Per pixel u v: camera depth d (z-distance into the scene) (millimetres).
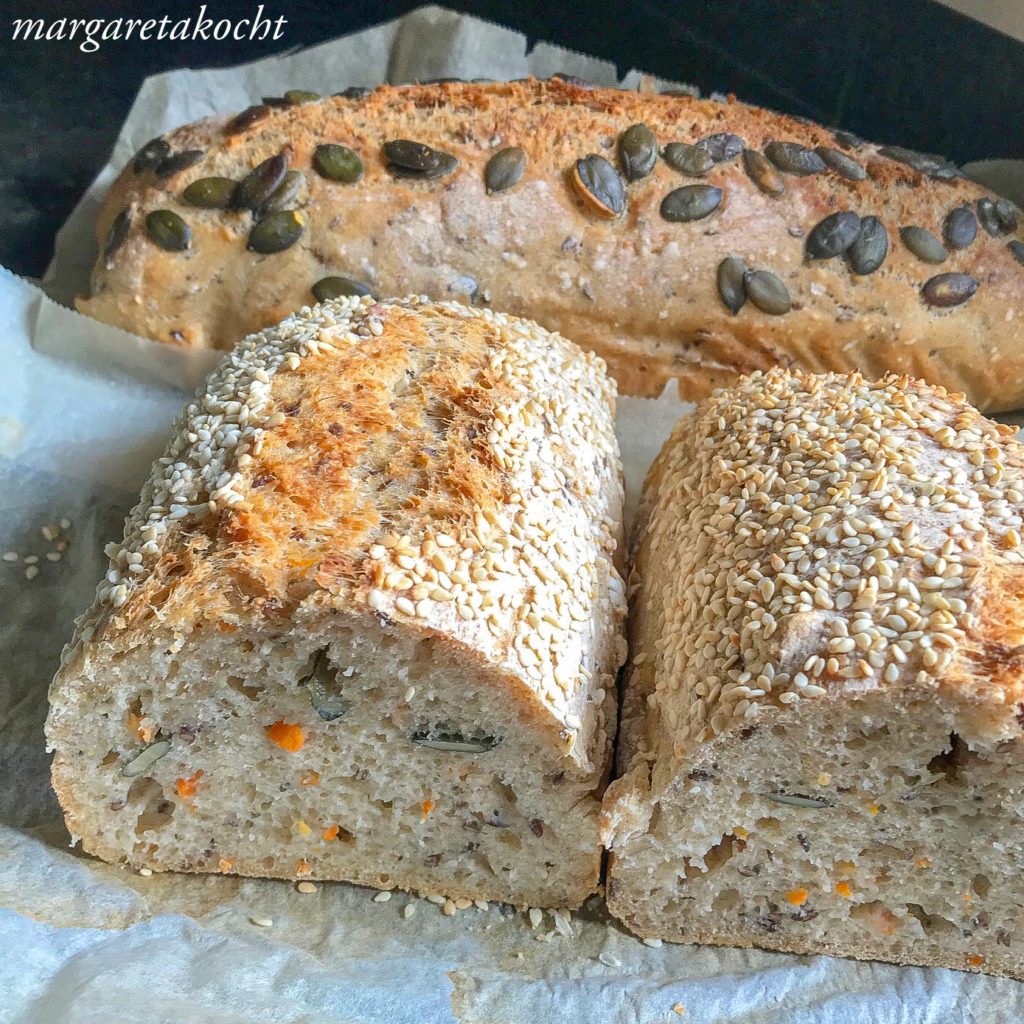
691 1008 242
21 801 268
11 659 288
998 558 245
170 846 260
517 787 252
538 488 267
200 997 227
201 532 248
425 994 236
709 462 284
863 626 237
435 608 238
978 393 340
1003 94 327
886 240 328
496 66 355
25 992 221
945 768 241
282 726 249
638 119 331
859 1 320
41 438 315
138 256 317
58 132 340
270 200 317
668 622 265
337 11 347
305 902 261
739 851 252
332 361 276
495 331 295
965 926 252
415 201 320
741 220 327
